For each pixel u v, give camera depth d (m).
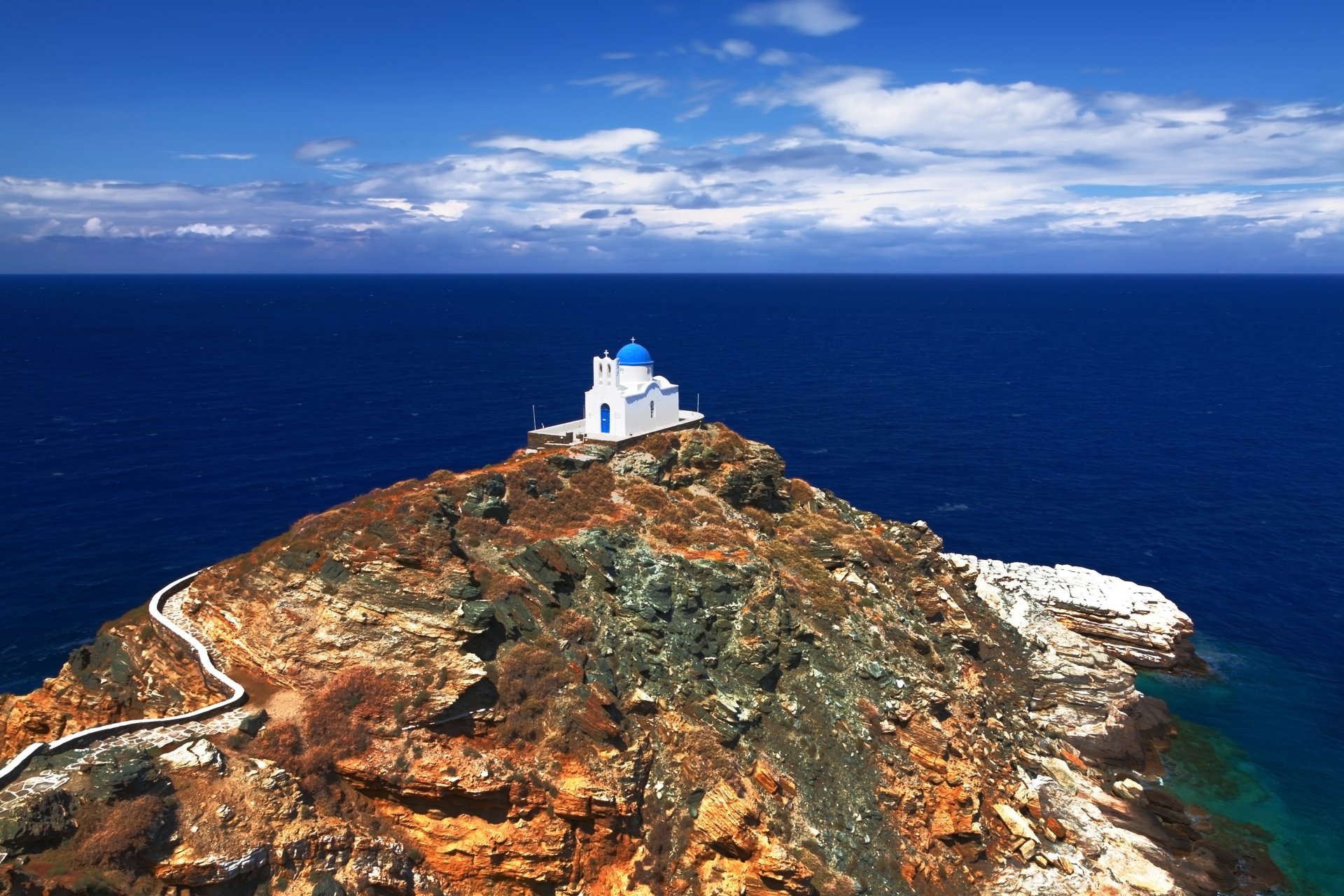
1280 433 169.25
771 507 75.81
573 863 43.38
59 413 169.50
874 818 50.62
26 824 33.94
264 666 46.91
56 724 49.44
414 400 187.88
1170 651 82.25
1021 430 169.38
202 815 37.69
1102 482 136.38
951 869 51.22
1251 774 67.56
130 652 50.56
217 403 182.50
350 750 42.25
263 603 48.62
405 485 58.84
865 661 57.78
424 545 48.94
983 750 58.50
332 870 39.53
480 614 46.12
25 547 100.75
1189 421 180.38
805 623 58.41
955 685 63.44
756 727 52.16
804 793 50.28
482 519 57.12
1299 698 77.94
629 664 51.62
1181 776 67.12
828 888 46.03
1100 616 84.75
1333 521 119.69
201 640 49.47
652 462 69.31
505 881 43.03
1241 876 56.56
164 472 130.88
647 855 45.09
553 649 49.28
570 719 46.03
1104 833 58.06
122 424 161.00
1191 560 106.75
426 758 42.41
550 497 63.00
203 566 96.81
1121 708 73.81
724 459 72.94
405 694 43.94
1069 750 68.19
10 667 76.12
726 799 46.31
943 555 88.19
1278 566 105.06
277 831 38.78
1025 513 122.31
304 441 150.88
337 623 46.34
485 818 42.91
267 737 42.44
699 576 57.44
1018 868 52.75
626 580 56.03
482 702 45.16
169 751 40.12
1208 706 76.88
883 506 123.69
